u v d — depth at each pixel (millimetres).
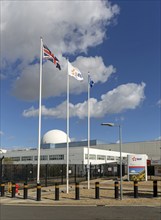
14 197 21359
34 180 42062
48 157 84875
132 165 41531
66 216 13375
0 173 31156
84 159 78375
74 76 25562
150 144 100000
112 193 24125
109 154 89125
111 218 12891
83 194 23359
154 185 21406
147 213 14352
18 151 91250
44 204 18047
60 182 38094
